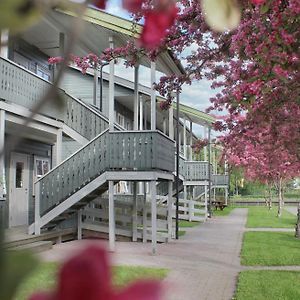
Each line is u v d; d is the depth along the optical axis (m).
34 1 0.46
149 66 13.87
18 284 0.45
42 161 15.94
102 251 0.46
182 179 24.06
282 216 29.27
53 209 12.38
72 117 13.31
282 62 5.39
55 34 13.04
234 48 6.11
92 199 13.89
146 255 11.76
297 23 5.26
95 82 18.77
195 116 24.58
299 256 11.69
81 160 12.52
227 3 0.62
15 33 0.46
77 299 0.44
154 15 0.57
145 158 12.22
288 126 10.48
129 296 0.44
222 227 20.69
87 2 0.53
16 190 14.11
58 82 0.54
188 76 8.83
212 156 36.31
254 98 6.46
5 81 10.05
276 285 8.20
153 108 12.50
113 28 11.01
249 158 26.02
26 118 0.54
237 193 70.38
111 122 12.42
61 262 0.46
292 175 26.84
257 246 13.75
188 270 9.76
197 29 7.42
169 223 15.13
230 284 8.45
